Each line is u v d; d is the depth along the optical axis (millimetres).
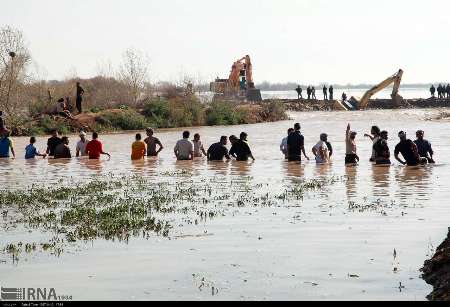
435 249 11727
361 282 9891
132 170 26641
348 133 27453
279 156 32188
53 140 33156
